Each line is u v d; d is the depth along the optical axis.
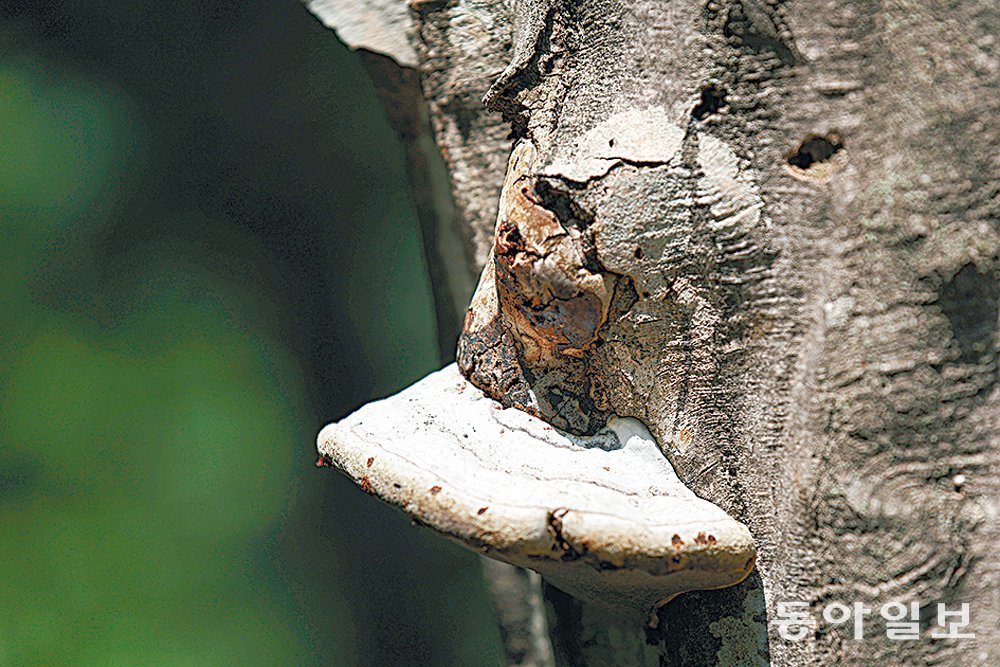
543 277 2.76
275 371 7.52
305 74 7.82
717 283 2.75
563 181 2.76
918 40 2.73
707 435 2.76
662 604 2.79
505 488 2.74
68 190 7.23
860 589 2.74
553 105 2.78
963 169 2.73
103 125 7.42
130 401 6.96
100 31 7.50
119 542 6.67
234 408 7.18
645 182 2.75
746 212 2.75
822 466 2.74
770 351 2.75
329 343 7.92
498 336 2.79
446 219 3.02
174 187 7.62
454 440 2.77
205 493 6.95
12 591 6.44
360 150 7.96
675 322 2.76
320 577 7.41
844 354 2.74
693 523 2.73
